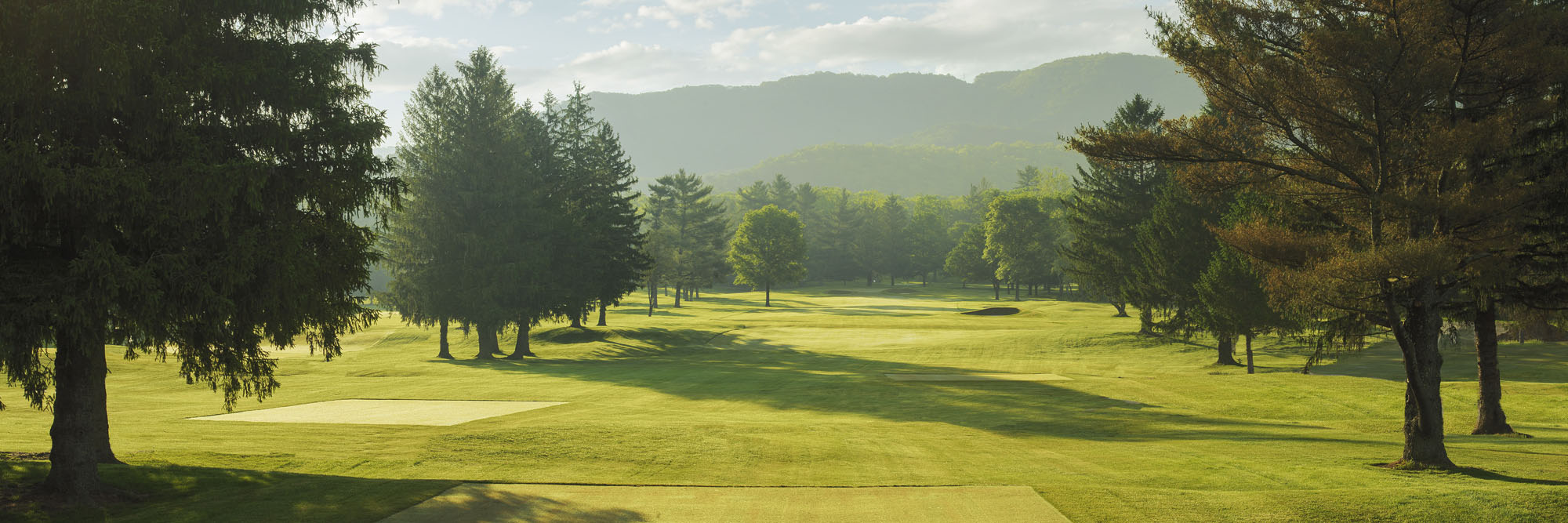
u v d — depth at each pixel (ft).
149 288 34.71
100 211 33.71
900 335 208.64
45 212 34.76
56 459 38.47
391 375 127.44
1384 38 45.29
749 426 68.85
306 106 42.06
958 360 157.99
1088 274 187.93
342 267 43.98
